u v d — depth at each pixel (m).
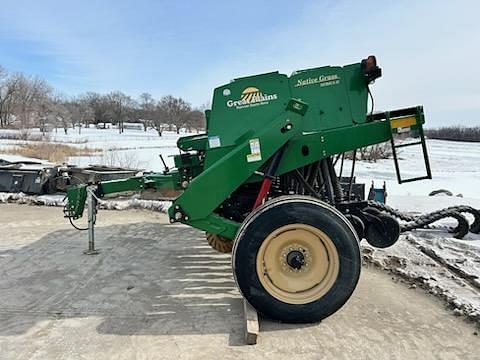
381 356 2.85
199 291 3.96
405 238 5.50
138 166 16.12
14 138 37.28
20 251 5.24
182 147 4.66
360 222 3.94
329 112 3.77
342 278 3.16
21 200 8.30
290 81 3.73
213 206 3.53
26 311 3.51
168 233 6.18
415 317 3.42
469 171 19.91
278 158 3.56
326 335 3.10
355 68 3.78
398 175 3.67
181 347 2.94
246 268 3.15
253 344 2.96
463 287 3.91
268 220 3.14
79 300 3.74
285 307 3.17
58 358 2.80
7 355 2.83
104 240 5.78
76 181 8.31
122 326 3.25
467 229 5.55
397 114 3.65
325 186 3.97
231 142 3.69
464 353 2.90
